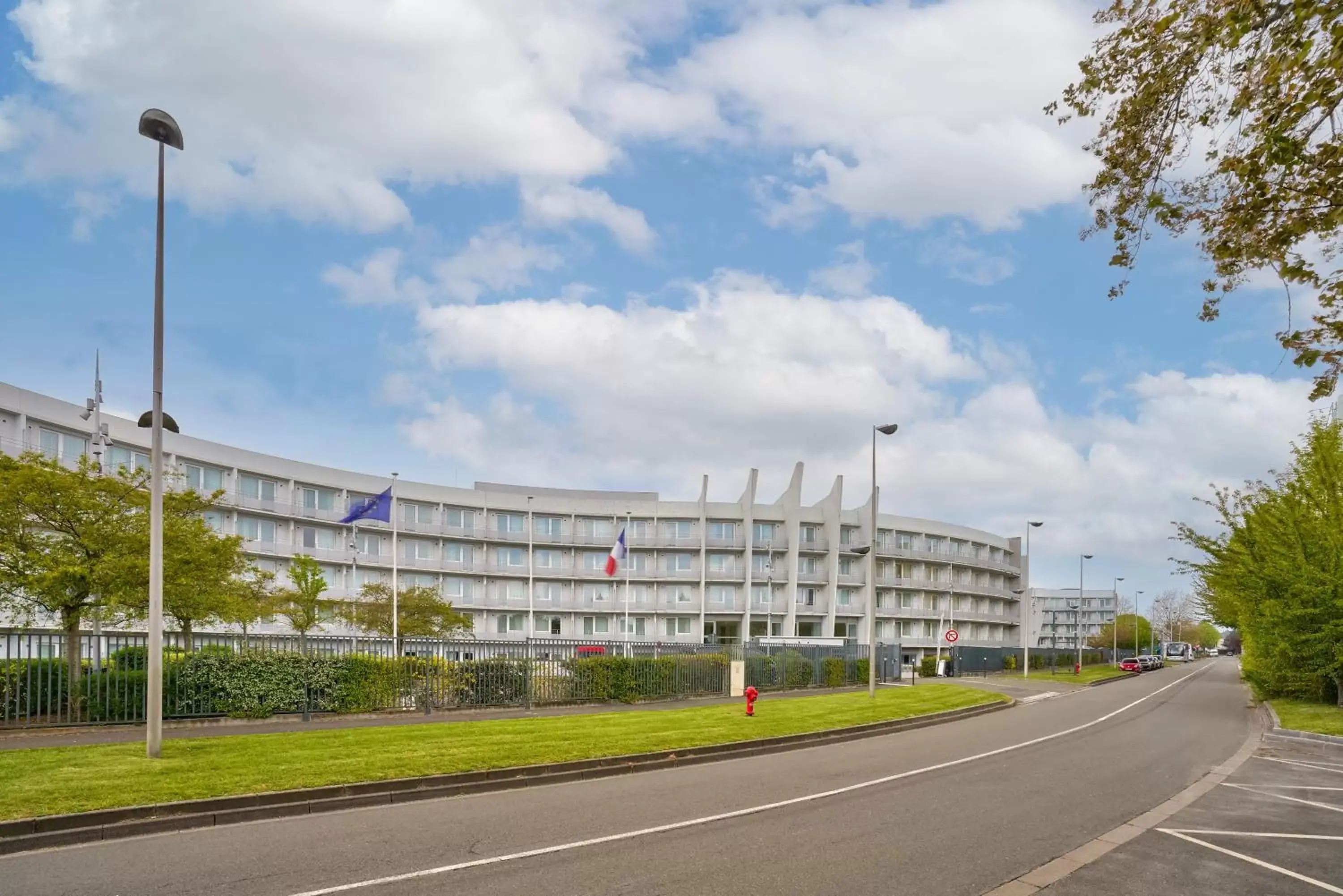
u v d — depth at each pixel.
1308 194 7.32
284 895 7.12
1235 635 178.75
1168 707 31.69
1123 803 12.05
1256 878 8.24
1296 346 7.79
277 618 56.56
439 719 20.11
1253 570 28.00
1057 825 10.40
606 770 14.16
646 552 78.44
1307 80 6.71
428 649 22.53
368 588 52.44
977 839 9.54
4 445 41.66
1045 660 77.69
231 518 57.56
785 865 8.25
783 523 80.25
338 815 10.41
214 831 9.51
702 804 11.33
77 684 17.31
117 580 19.64
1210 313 8.81
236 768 11.85
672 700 28.17
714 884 7.58
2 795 9.76
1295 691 30.44
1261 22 6.88
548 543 76.38
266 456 60.19
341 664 20.41
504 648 24.12
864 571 82.62
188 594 24.36
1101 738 20.84
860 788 12.87
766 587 79.06
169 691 18.08
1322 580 26.28
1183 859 8.90
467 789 12.27
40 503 19.61
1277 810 11.77
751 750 17.19
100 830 9.11
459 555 73.69
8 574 18.75
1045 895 7.52
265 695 19.09
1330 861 8.96
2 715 16.62
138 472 23.02
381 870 7.90
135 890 7.25
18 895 7.09
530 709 23.23
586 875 7.79
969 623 91.00
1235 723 25.38
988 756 16.92
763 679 35.00
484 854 8.50
